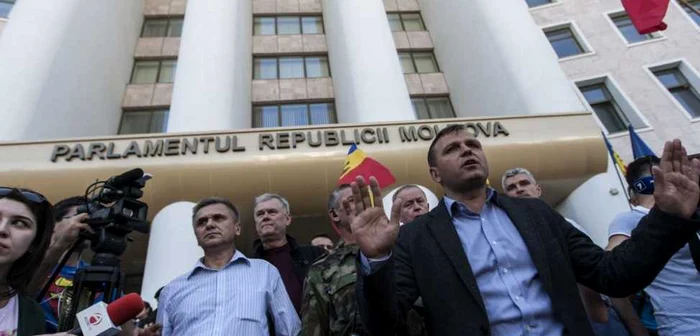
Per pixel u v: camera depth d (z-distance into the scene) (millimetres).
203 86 10328
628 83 13227
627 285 1763
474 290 1817
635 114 12445
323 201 8617
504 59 11375
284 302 2975
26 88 9141
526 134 9180
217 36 11617
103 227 2438
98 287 2250
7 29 10297
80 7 11398
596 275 1902
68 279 2932
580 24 14945
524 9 12562
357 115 10500
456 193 2244
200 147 8531
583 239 2080
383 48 11867
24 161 7914
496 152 8891
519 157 8930
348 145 8805
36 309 2029
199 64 10836
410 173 8648
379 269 1654
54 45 10117
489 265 1948
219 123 9711
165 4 16016
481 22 12477
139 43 14727
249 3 15547
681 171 1745
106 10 12836
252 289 2861
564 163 9031
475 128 9172
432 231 2074
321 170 8516
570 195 9672
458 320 1766
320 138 8812
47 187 7750
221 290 2828
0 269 1925
